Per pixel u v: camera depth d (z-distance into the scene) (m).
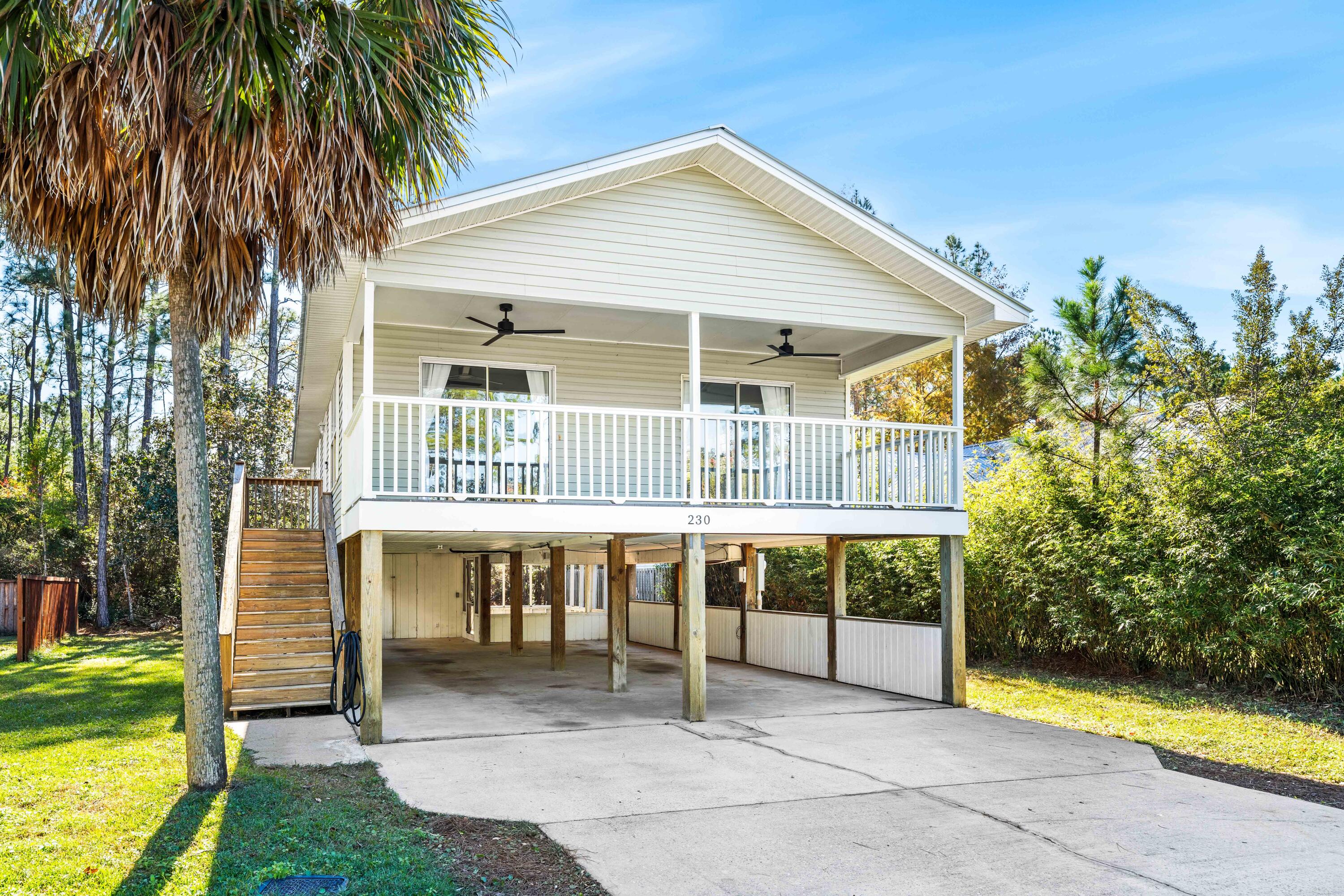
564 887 4.59
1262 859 5.08
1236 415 10.42
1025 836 5.48
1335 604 8.93
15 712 9.59
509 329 10.32
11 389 32.62
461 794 6.38
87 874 4.48
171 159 5.50
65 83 5.37
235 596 10.24
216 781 6.16
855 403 27.95
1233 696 10.33
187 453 6.23
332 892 4.34
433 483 11.30
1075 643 12.39
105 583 22.70
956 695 10.34
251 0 5.47
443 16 6.43
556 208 9.53
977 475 16.41
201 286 6.15
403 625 20.00
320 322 10.96
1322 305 10.58
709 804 6.17
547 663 14.86
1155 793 6.50
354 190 6.21
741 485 10.10
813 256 10.56
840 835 5.49
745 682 12.45
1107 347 12.28
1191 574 10.23
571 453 12.09
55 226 6.00
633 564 18.84
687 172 10.12
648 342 12.62
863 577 15.56
